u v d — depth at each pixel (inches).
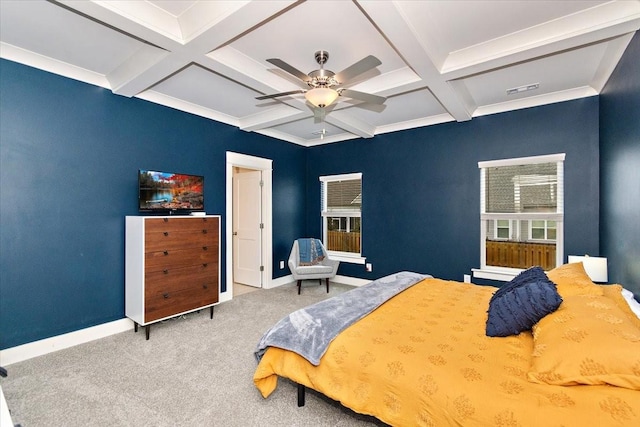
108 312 122.6
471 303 91.9
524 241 148.7
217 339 116.7
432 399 52.4
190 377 90.0
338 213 216.4
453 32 88.8
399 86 114.4
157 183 135.0
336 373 65.5
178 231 127.3
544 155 139.2
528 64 106.9
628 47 87.3
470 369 55.2
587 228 130.4
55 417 72.6
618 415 42.0
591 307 60.8
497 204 153.8
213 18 78.0
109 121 123.2
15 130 100.9
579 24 81.6
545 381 50.1
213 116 162.1
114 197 124.8
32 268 104.3
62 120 110.8
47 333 107.0
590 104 129.2
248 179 207.8
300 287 183.6
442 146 168.2
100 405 77.0
